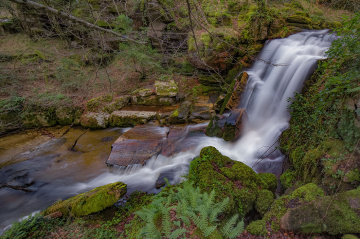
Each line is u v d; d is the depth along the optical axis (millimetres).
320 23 10023
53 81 11195
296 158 5195
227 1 10844
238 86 8375
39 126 9578
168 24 10469
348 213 3150
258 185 4539
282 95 7387
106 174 6578
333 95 4387
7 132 9062
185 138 7707
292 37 9242
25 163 7211
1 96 9797
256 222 3609
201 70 10555
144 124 9109
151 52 10812
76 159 7363
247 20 10016
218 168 4828
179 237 3113
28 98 9797
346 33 3998
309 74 6602
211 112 8930
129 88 11227
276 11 9938
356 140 3936
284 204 3666
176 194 4074
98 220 4516
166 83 10750
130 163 6602
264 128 7434
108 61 12195
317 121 5109
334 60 4965
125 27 10078
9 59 11656
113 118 9438
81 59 11758
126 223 4410
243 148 6965
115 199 4738
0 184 6254
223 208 3598
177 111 9023
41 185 6191
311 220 3270
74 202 4691
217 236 3125
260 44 9695
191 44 9422
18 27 13781
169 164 6605
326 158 4219
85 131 9328
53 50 12469
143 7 10305
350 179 3703
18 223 4266
